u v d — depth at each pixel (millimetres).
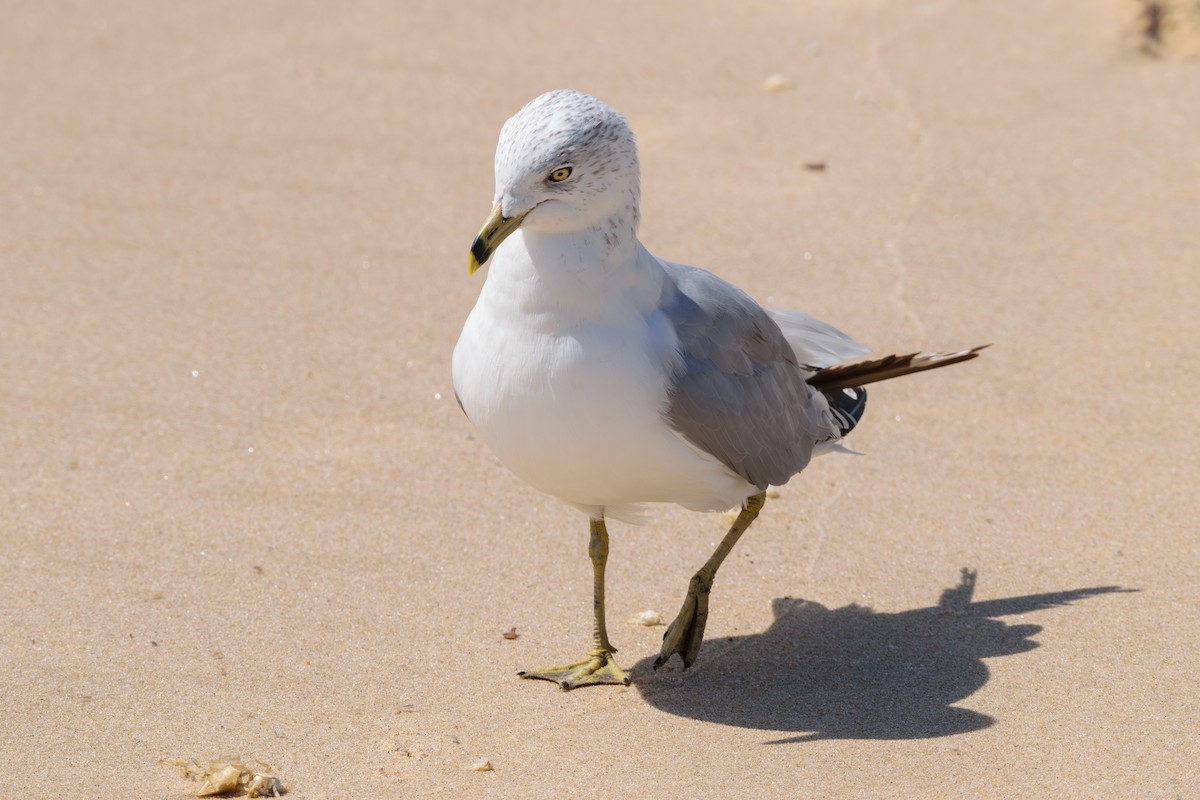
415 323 13250
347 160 16297
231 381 12266
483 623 9273
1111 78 18000
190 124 17047
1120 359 12547
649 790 7500
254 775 7570
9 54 18734
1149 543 10023
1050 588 9555
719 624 9328
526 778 7629
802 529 10367
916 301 13539
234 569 9766
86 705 8281
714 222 14984
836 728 8109
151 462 11094
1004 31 19188
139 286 13805
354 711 8305
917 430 11602
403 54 18812
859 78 18156
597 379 7824
